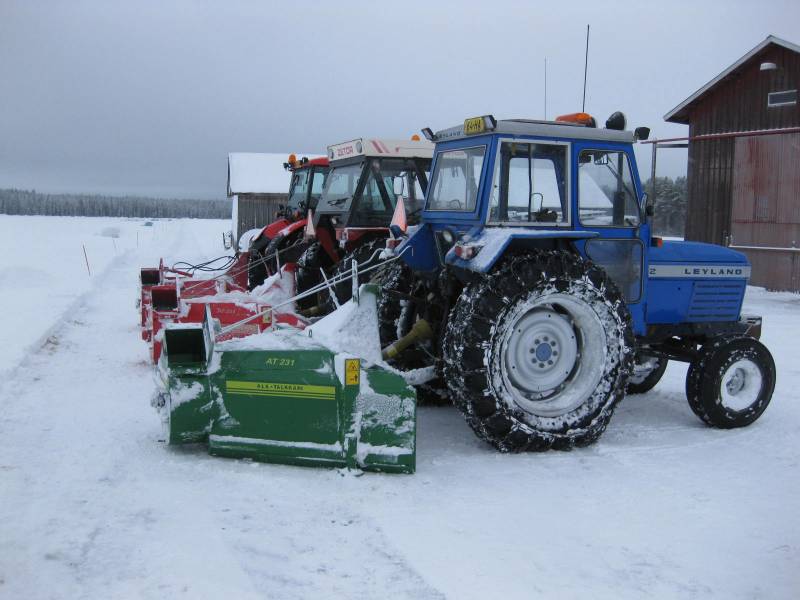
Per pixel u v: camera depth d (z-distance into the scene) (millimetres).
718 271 5473
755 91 13680
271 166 27344
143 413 4977
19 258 19000
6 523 3184
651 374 6125
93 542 3018
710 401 4934
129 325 8992
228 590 2660
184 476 3760
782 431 4949
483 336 4152
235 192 25734
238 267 9992
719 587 2758
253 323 6293
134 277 15445
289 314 6375
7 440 4332
